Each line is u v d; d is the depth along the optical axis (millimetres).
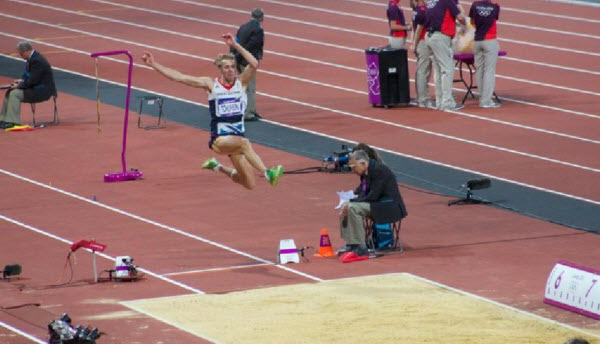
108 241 34281
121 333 26234
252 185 29812
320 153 44594
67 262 31266
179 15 80375
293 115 51188
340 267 31578
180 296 29094
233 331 26266
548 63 62406
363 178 32781
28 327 26891
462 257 32188
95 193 39625
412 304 28188
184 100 54875
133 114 52094
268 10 81375
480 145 45344
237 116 29031
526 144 45438
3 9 84125
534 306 28078
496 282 29922
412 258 32219
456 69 60000
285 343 25375
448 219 36031
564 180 40312
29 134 48469
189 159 44188
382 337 25703
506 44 68062
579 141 45812
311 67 62406
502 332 26094
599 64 62000
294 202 38250
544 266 31234
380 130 48094
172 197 39000
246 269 31484
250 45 48562
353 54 65938
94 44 70438
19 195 39469
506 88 56344
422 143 45812
